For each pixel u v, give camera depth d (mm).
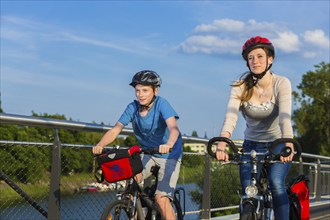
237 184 8383
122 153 4312
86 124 5207
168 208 4746
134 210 4418
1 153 4539
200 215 7344
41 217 4871
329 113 59688
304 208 4883
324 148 58344
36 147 4832
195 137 6992
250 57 4543
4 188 4566
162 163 4773
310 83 61188
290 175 10242
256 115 4625
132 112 4809
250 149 4793
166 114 4684
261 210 4203
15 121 4477
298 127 59844
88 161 5402
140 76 4688
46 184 4930
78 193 5227
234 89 4641
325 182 12477
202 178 7387
